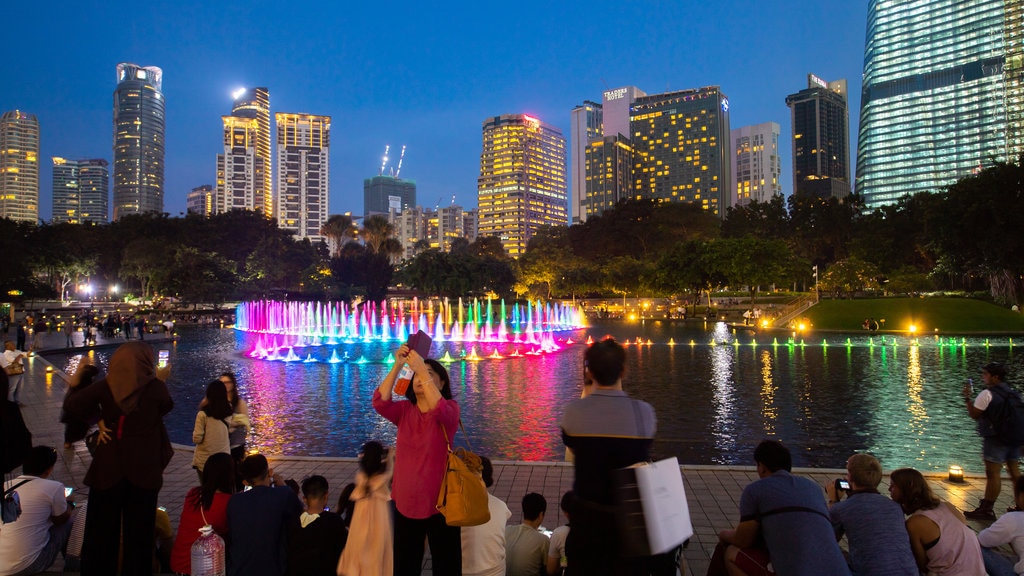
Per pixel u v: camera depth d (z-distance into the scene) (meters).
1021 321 54.75
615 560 3.74
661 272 84.31
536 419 16.88
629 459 3.81
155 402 5.42
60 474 10.87
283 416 17.53
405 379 4.87
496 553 5.50
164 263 92.69
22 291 77.62
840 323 60.16
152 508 5.40
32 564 5.95
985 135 181.38
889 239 95.06
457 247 181.62
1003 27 166.62
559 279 103.75
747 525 4.80
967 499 9.26
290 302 94.62
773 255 77.06
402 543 4.74
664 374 26.88
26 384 23.06
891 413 17.48
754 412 17.84
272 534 5.43
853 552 5.04
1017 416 8.10
